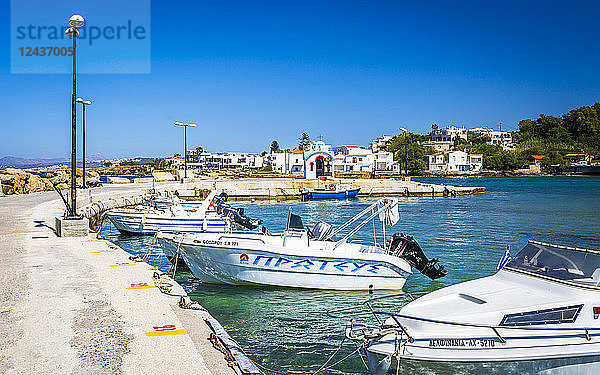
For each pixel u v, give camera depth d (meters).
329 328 11.39
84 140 50.38
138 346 7.05
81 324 7.98
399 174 135.00
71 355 6.67
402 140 173.75
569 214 40.31
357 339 8.01
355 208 48.41
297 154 116.75
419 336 7.50
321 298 13.76
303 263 14.12
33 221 23.00
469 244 24.25
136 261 13.63
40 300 9.38
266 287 14.48
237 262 14.43
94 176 62.88
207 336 7.68
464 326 7.35
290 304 13.23
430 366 7.25
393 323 8.19
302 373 8.74
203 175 100.50
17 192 43.09
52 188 50.19
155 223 25.80
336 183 68.44
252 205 52.56
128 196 42.94
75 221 18.22
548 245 8.88
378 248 15.09
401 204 52.59
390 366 7.52
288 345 10.34
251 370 6.54
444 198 63.28
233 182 67.62
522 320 7.50
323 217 39.19
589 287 7.78
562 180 123.44
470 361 7.12
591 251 8.13
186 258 15.45
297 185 68.25
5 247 15.75
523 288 8.40
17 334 7.47
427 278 16.62
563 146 188.50
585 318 7.51
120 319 8.28
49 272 11.95
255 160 182.50
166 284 10.88
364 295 14.09
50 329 7.71
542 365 7.13
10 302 9.23
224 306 13.16
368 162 136.75
